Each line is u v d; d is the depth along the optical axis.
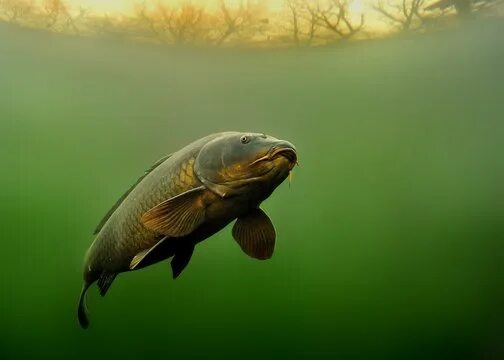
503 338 11.50
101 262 2.69
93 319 13.94
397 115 20.86
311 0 10.19
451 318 11.78
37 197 23.05
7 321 12.38
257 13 10.62
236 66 14.80
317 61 14.30
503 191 18.33
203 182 2.32
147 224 2.19
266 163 2.26
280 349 11.77
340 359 11.42
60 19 11.11
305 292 13.10
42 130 21.16
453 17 11.10
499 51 13.46
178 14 10.73
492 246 15.61
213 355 11.99
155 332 12.55
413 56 13.92
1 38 12.62
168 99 18.84
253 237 2.57
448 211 19.08
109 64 14.59
